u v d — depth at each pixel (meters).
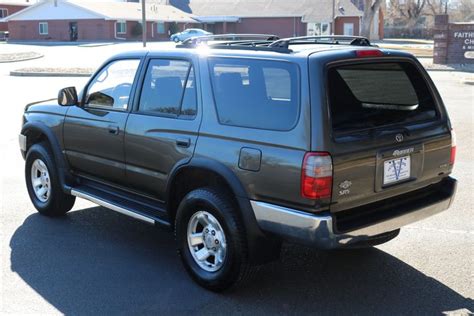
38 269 4.95
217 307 4.30
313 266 5.09
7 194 7.26
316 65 4.00
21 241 5.61
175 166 4.66
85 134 5.62
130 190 5.33
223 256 4.41
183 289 4.59
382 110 4.40
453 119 13.14
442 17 28.92
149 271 4.93
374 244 4.82
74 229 5.98
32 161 6.40
